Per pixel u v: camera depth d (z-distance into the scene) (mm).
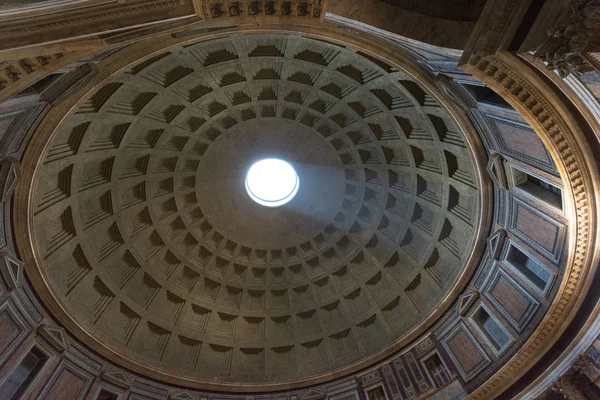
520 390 15625
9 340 15617
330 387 22031
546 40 7383
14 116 13156
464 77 11758
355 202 25016
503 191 17344
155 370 21172
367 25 9625
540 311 15648
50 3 7102
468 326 19188
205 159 23656
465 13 9320
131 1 7527
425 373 19891
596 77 8688
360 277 25141
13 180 15094
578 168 12117
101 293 21453
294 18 9039
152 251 23641
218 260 25969
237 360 24109
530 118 11039
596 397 13430
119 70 14008
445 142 19125
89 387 18484
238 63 19031
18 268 16375
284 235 26297
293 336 25016
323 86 20469
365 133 22219
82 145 18141
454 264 21469
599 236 12945
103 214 21188
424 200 22250
